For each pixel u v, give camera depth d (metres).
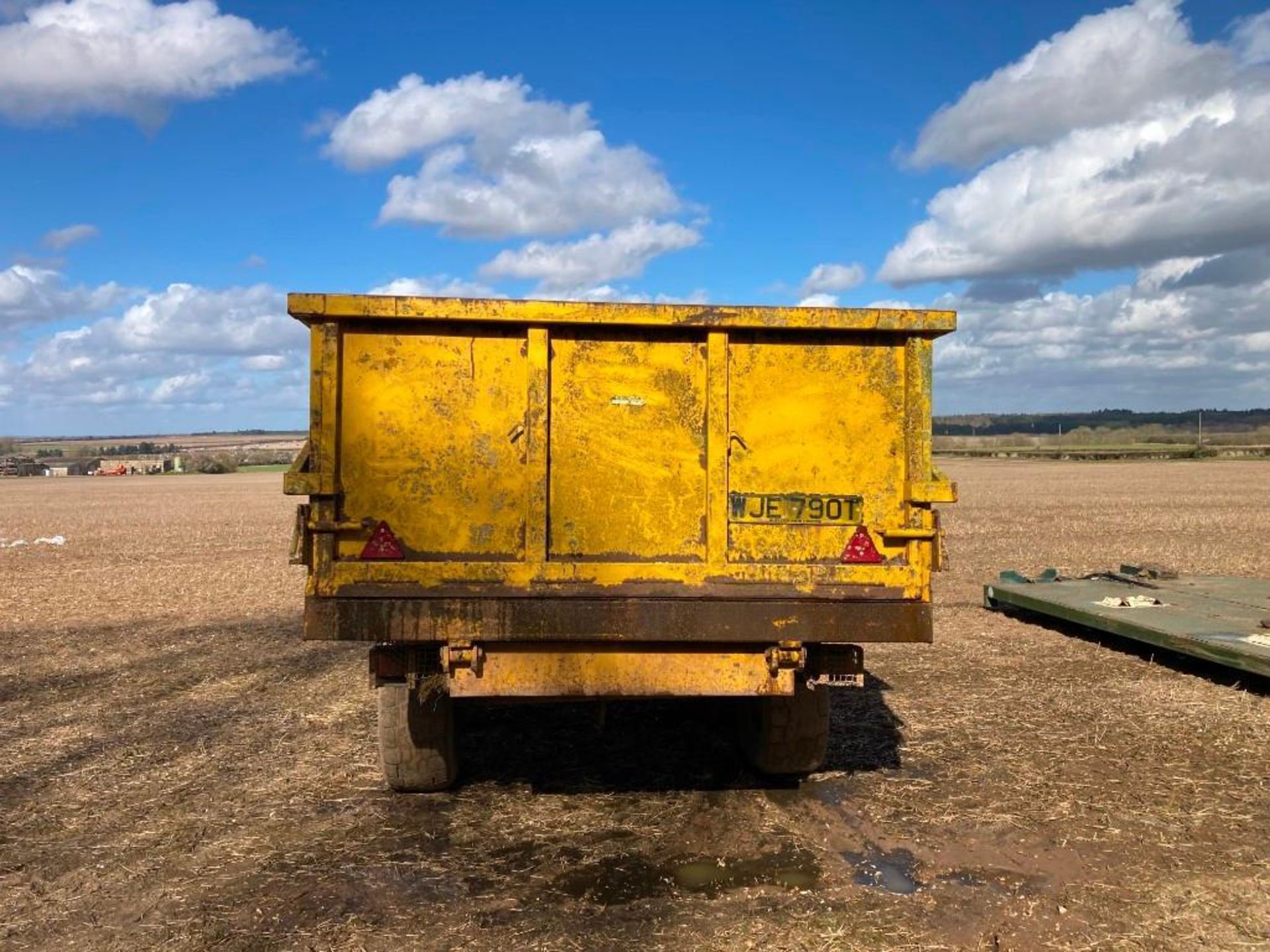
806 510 4.98
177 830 5.27
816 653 5.14
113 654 10.33
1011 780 5.92
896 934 4.03
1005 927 4.09
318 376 4.72
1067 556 17.97
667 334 4.92
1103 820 5.27
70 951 3.98
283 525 29.22
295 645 10.73
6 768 6.41
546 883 4.55
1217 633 8.38
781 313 4.86
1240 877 4.56
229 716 7.67
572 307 4.76
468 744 6.79
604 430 4.90
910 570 4.94
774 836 5.09
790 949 3.92
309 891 4.48
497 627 4.77
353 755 6.59
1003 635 10.84
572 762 6.39
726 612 4.84
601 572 4.82
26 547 23.12
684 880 4.57
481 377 4.84
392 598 4.76
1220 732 6.88
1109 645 10.19
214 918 4.24
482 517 4.85
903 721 7.26
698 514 4.95
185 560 20.06
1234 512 27.19
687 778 6.04
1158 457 75.31
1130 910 4.23
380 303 4.69
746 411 4.95
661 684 4.90
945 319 4.89
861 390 5.01
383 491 4.80
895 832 5.13
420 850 4.95
